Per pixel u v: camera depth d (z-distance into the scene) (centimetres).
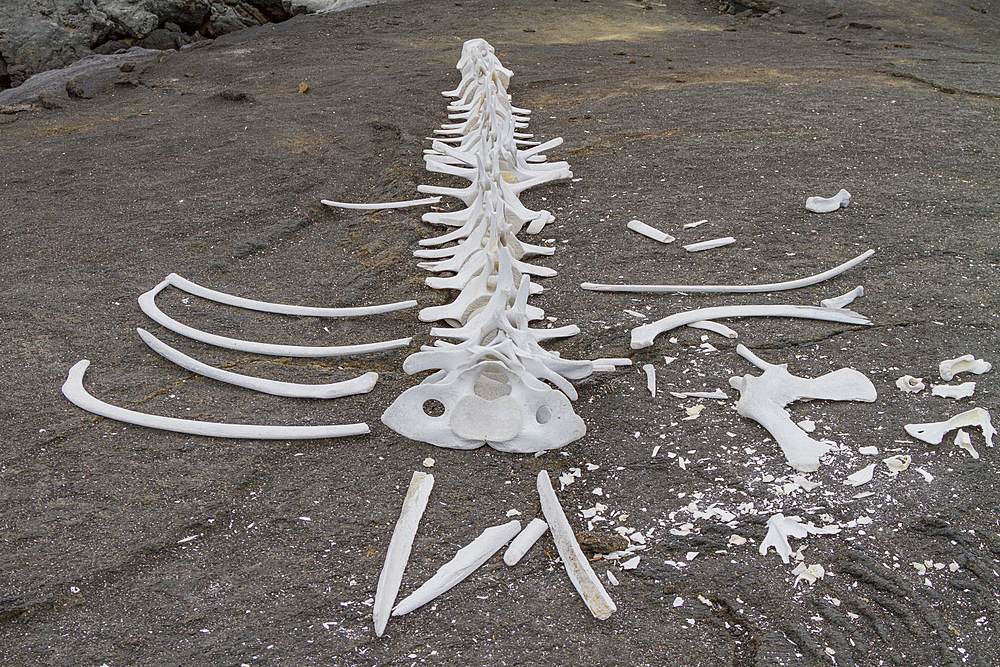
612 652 326
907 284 588
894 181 757
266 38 1469
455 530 387
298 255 667
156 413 468
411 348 538
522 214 705
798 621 337
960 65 1183
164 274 629
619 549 374
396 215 733
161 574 365
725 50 1339
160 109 1066
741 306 563
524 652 326
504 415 437
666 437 446
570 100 1055
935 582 353
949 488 402
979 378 484
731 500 400
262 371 512
